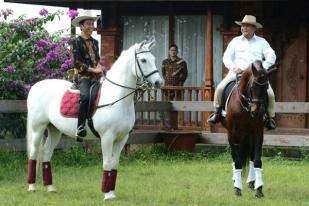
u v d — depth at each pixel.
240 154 10.64
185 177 12.73
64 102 10.38
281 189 11.44
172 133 16.02
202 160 15.41
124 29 19.47
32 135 10.88
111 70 10.09
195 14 18.83
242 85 10.26
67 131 10.37
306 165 14.71
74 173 13.04
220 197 10.41
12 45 15.29
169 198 10.30
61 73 15.28
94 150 15.39
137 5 19.31
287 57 18.22
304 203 10.04
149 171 13.48
